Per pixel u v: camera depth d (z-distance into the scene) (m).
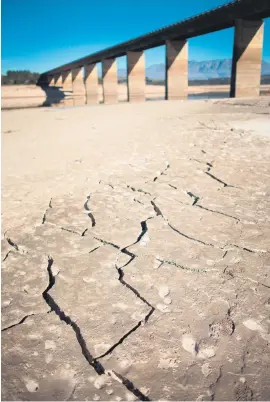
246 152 3.85
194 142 4.59
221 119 7.05
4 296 1.37
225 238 1.82
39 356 1.05
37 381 0.96
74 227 2.04
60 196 2.63
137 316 1.22
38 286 1.44
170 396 0.90
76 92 47.00
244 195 2.49
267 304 1.27
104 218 2.16
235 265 1.55
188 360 1.02
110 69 34.12
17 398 0.90
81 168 3.48
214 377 0.95
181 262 1.59
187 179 2.95
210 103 12.46
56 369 1.00
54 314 1.25
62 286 1.43
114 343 1.10
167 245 1.77
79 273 1.53
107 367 1.00
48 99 48.84
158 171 3.24
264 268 1.52
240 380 0.94
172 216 2.15
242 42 16.09
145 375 0.97
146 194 2.60
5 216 2.23
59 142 5.22
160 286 1.41
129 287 1.41
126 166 3.47
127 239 1.86
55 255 1.70
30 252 1.74
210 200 2.41
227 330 1.14
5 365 1.01
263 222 2.01
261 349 1.05
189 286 1.40
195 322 1.18
